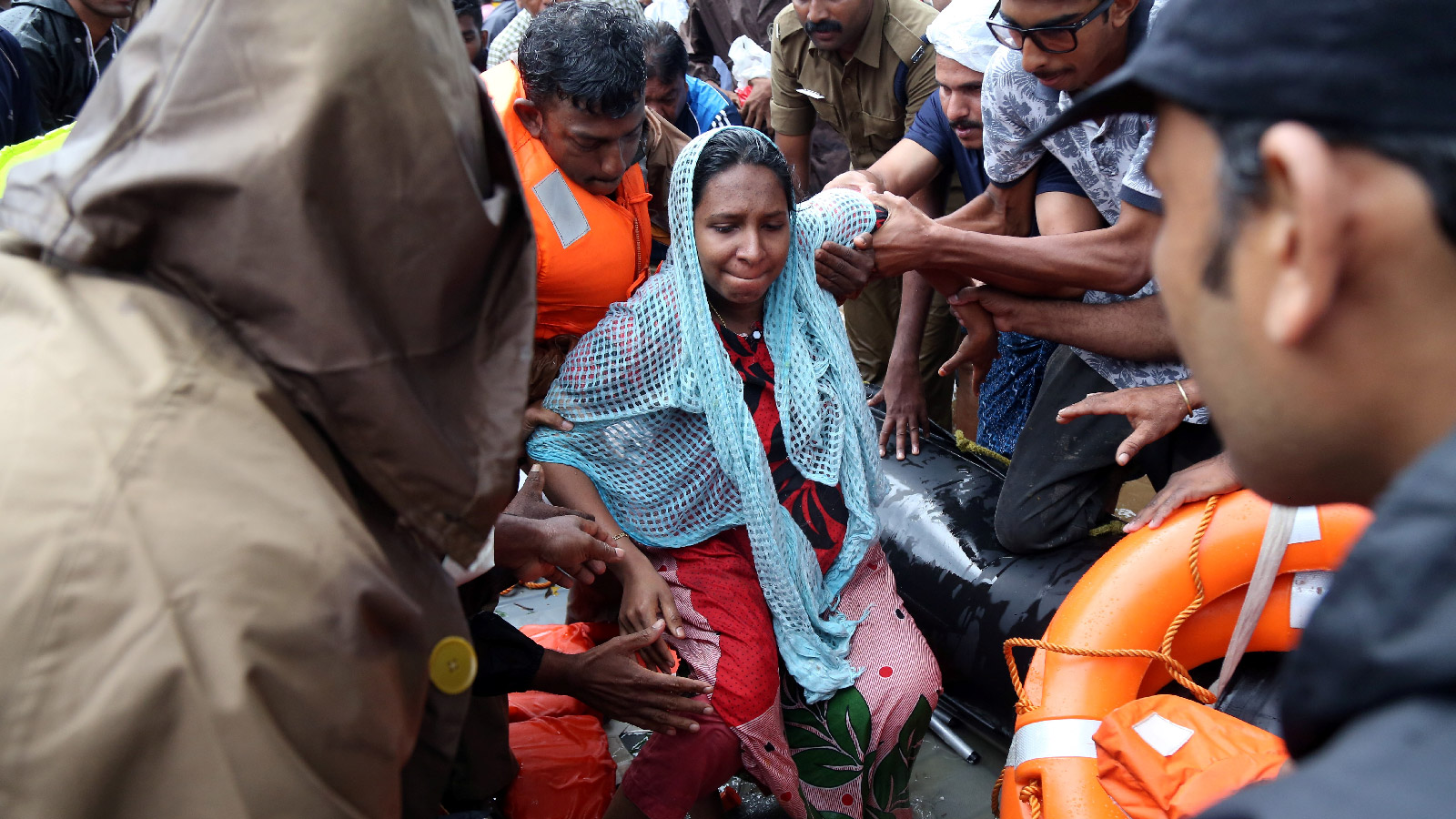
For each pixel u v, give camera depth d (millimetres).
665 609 1774
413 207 785
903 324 2588
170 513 655
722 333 1853
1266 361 482
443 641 849
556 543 1652
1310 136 417
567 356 1895
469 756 1723
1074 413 1940
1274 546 1685
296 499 700
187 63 742
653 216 2504
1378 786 345
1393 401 455
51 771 615
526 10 2947
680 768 1737
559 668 1652
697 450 1823
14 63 2754
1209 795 1179
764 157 1693
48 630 624
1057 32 1721
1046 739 1577
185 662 632
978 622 2141
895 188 2586
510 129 2004
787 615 1814
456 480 807
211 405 705
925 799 2111
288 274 734
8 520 639
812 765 1825
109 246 731
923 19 3021
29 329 720
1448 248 410
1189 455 2064
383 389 766
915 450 2551
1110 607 1698
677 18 4605
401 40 774
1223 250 481
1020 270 1967
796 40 3324
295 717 665
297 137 725
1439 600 362
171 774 636
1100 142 1918
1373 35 402
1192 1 476
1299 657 412
